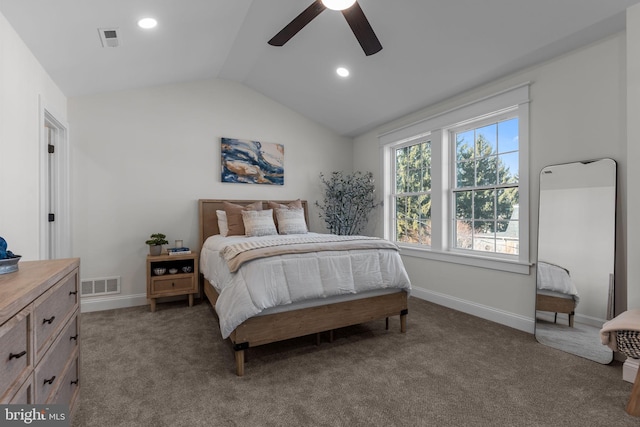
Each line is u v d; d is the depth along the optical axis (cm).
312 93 411
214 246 309
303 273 227
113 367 211
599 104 231
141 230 367
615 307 218
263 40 322
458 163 353
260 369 209
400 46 288
